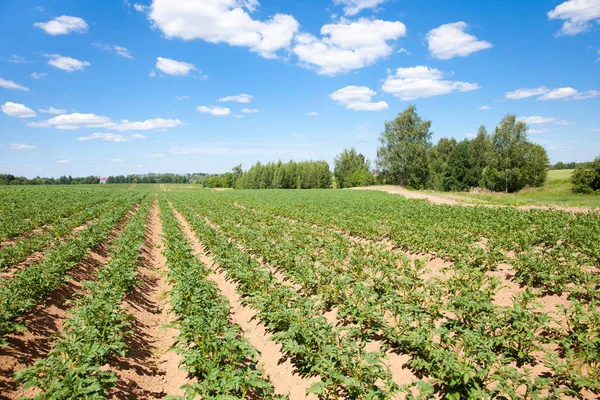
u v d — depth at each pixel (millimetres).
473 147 84812
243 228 22438
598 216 20656
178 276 12648
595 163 45656
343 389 7195
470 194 53156
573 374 6434
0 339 7340
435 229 18203
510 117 62531
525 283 11023
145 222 29328
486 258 12930
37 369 6008
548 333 8195
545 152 62594
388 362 8125
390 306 9148
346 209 31812
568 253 11695
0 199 33344
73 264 12430
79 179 175750
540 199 39906
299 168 119750
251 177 125875
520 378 6039
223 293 13727
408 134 85062
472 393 5973
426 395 5938
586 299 9547
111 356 8070
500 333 8000
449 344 7387
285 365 8594
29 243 15352
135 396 7402
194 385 6492
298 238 18703
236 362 7465
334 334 7805
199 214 37938
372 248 15445
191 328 8539
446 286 10773
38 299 9750
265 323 10383
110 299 9695
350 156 117188
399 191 67250
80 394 5941
